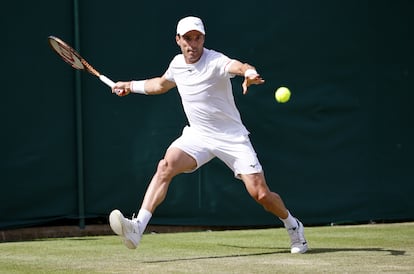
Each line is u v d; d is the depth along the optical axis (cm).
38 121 2777
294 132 3048
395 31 3183
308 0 3061
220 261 1928
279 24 3027
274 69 3023
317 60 3075
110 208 2869
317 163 3078
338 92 3102
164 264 1886
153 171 2900
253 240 2505
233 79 2981
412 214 3200
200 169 2955
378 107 3158
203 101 1969
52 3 2786
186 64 1966
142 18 2881
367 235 2620
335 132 3098
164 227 2922
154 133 2903
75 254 2144
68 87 2816
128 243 1889
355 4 3127
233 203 2984
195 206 2947
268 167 3023
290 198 3048
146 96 2900
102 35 2844
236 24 2975
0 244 2464
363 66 3136
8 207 2742
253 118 3005
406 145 3192
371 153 3147
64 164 2816
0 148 2730
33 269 1834
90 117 2844
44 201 2791
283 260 1930
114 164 2869
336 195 3102
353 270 1742
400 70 3188
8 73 2734
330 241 2417
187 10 2925
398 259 1938
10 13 2734
